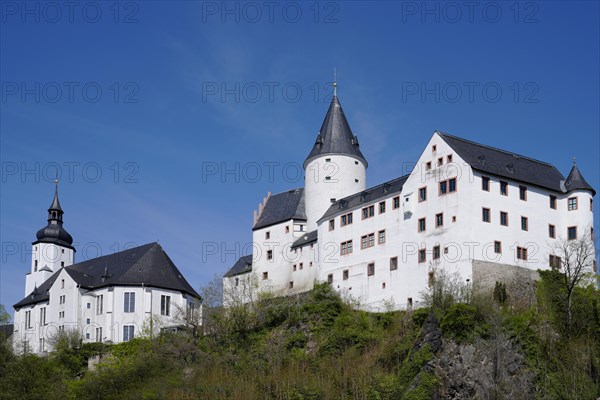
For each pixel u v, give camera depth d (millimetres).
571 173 111875
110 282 131875
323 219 122688
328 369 95812
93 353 122250
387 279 110812
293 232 133000
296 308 109188
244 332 109688
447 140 108312
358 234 116812
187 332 115625
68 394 105188
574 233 109000
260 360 101625
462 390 86812
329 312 105938
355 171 135250
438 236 105875
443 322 92750
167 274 135625
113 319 129875
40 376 110812
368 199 117250
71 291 134625
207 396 95188
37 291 146250
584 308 96438
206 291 115062
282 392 91688
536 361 90500
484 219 103875
